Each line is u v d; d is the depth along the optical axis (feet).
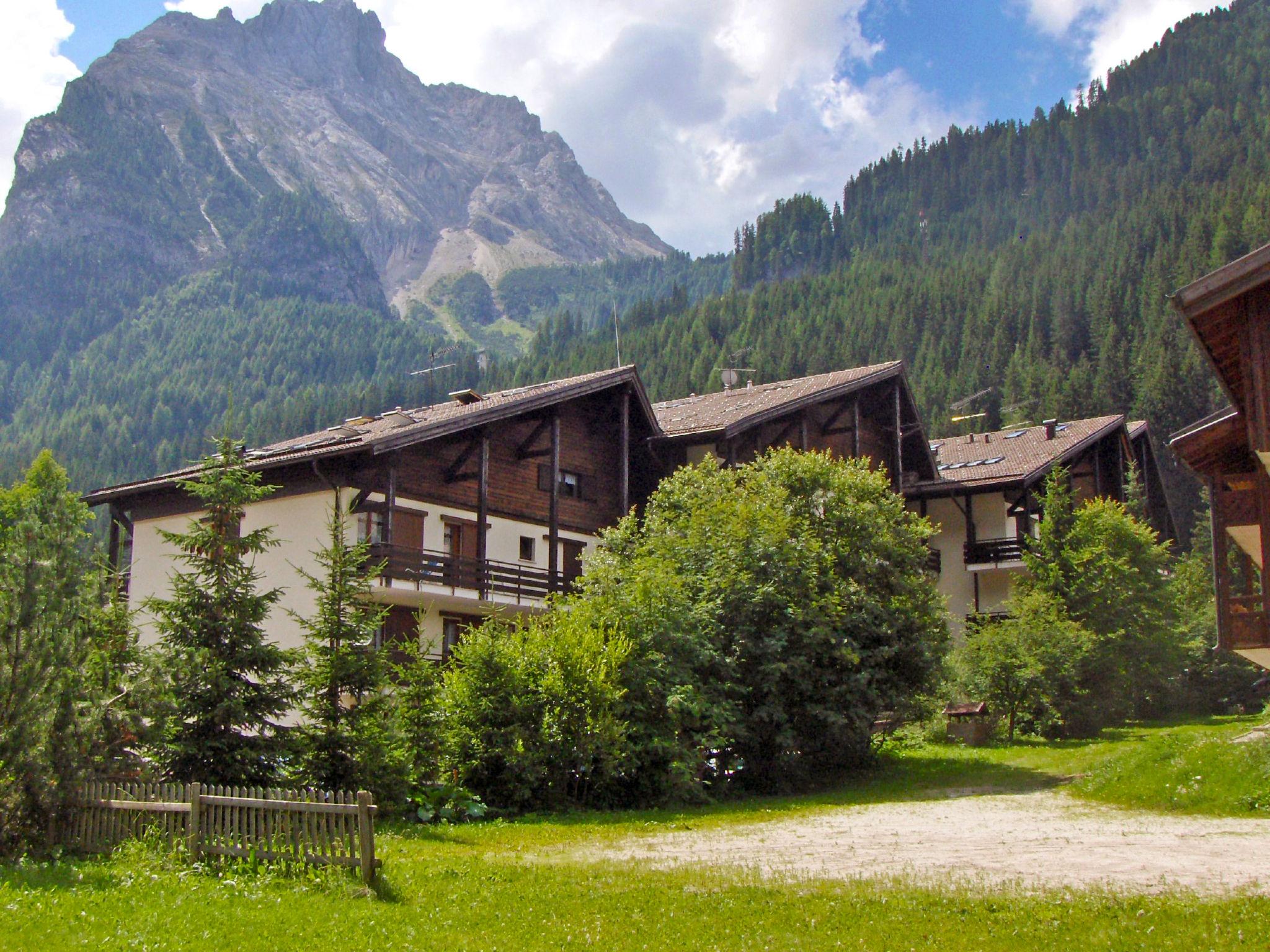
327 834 50.70
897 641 102.73
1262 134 613.11
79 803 56.34
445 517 121.49
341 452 107.65
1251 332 55.93
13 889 45.93
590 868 55.67
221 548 70.23
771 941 40.27
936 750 118.93
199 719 66.23
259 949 38.83
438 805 76.13
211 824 53.57
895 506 109.29
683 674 88.89
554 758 80.94
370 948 39.34
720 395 171.73
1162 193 522.47
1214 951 37.52
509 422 129.80
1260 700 158.20
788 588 97.30
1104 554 147.43
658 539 102.27
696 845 65.36
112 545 130.41
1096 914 42.96
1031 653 128.06
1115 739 124.06
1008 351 439.22
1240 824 68.74
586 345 654.12
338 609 73.00
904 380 161.68
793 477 108.37
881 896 47.39
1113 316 421.59
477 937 41.27
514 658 82.79
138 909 43.45
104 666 59.06
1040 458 173.27
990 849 61.31
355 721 71.56
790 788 96.84
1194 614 169.27
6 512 109.40
